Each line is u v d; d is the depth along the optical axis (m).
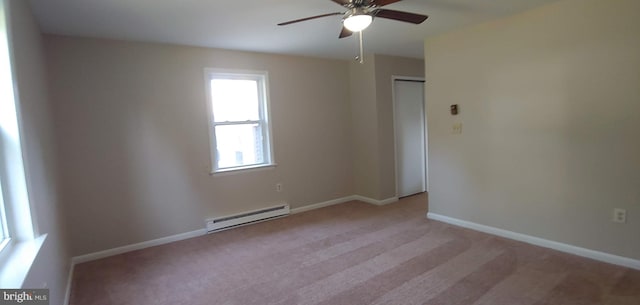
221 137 4.18
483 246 3.26
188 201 3.90
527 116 3.19
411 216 4.36
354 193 5.41
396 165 5.18
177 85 3.77
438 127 3.99
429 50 3.96
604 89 2.70
